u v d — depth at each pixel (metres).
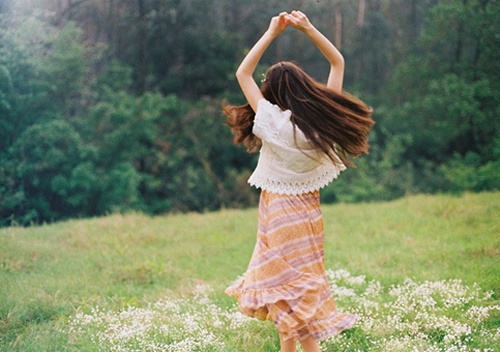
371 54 27.48
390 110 23.50
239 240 7.62
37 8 17.44
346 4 26.86
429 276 4.67
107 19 21.91
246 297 2.74
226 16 25.56
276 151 2.74
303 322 2.62
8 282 4.71
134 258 6.16
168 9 22.42
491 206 8.63
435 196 10.66
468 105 18.77
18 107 15.03
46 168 15.72
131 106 18.19
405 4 27.53
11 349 3.19
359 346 3.26
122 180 16.94
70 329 3.51
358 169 21.16
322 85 2.89
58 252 6.43
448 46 22.45
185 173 20.55
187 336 3.45
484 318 3.54
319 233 2.84
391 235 7.16
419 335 3.35
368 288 4.36
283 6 25.69
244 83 2.85
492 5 19.62
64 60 16.03
